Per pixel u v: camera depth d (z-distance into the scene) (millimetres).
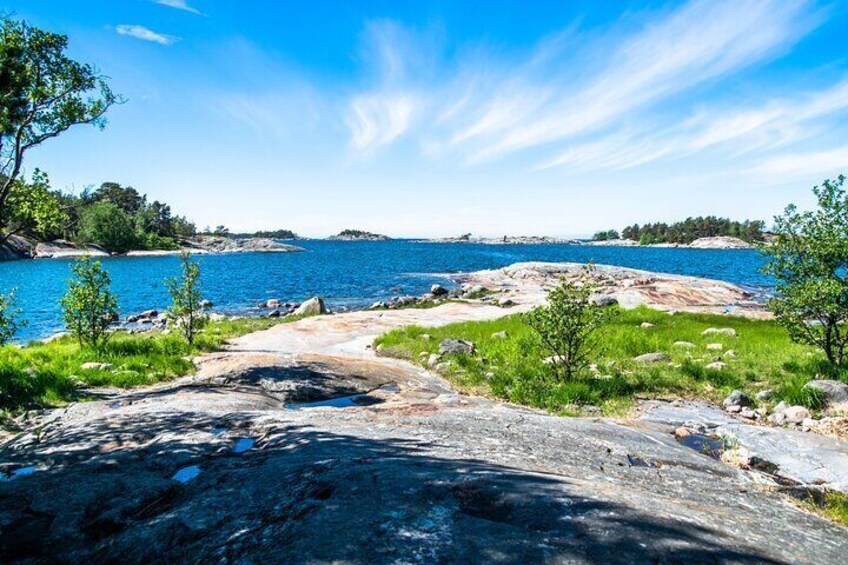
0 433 7711
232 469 5645
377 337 20203
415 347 18016
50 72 11188
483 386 13234
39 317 33719
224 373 12445
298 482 4922
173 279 18703
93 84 11820
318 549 3461
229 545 3818
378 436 6969
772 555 3844
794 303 12672
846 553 4324
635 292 33750
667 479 6191
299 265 95625
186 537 4082
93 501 5027
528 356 15695
